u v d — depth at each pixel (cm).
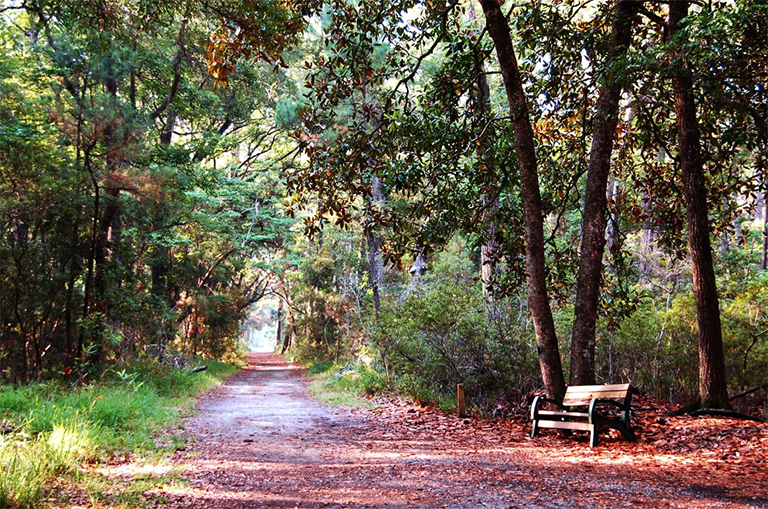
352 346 2786
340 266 2994
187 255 3164
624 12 1059
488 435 968
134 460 716
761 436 811
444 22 1199
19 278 1709
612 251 1401
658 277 2152
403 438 960
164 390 1680
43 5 1416
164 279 3038
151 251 2925
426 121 1189
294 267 3847
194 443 888
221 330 3756
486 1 1060
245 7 945
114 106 1555
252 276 4800
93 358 1714
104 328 1723
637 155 1700
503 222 1345
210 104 2333
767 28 796
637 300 1377
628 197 1493
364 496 571
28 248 1805
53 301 1783
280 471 695
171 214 1944
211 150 2159
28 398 1088
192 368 2391
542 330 1034
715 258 2356
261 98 3022
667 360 1391
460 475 656
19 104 1570
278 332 6825
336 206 1184
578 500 534
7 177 1552
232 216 2891
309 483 630
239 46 998
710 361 1051
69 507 495
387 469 700
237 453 814
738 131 1041
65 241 1741
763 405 1358
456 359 1375
